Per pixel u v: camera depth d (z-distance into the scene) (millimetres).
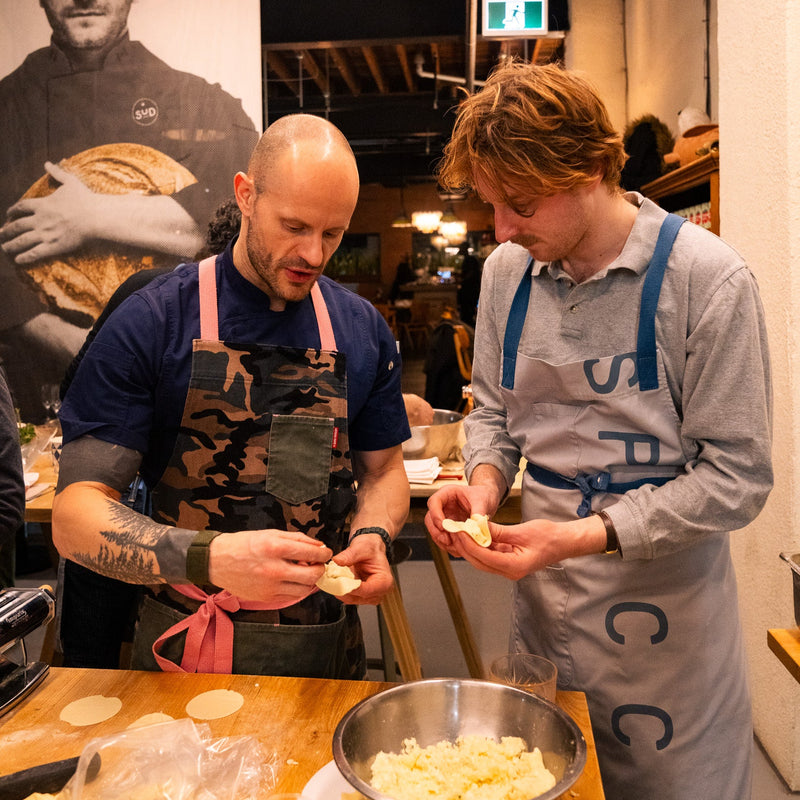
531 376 1518
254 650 1399
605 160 1297
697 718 1481
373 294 9445
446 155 1336
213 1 4371
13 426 1736
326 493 1448
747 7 2570
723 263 1319
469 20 5414
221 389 1382
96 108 4480
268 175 1245
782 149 2377
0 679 1241
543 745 1054
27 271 4609
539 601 1600
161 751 1012
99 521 1261
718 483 1327
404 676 2527
